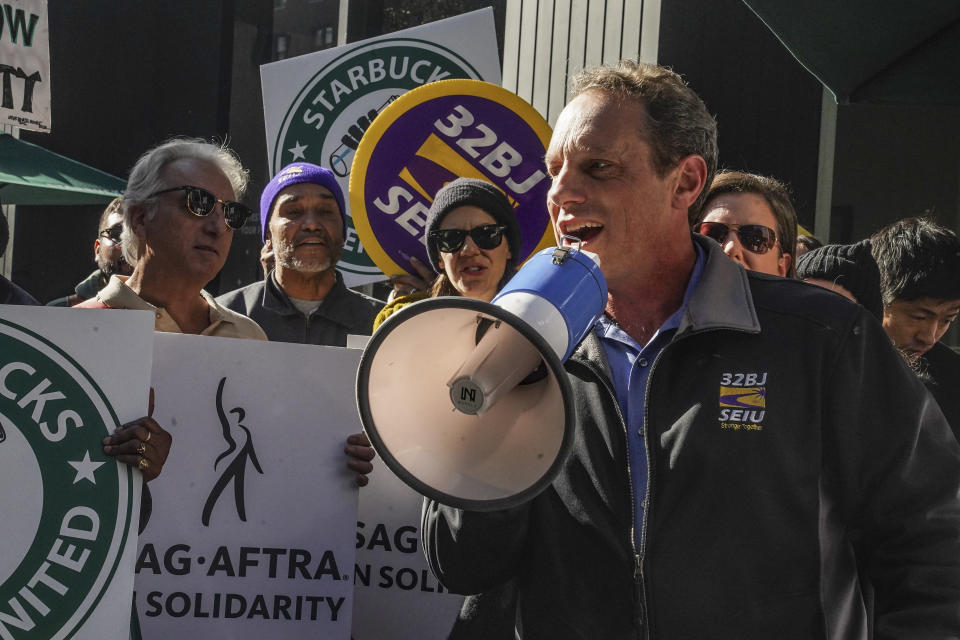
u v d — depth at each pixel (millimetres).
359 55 4172
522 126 3537
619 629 1749
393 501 2736
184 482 2477
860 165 6426
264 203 3867
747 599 1700
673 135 1772
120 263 4691
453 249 3129
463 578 1884
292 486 2529
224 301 3889
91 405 2127
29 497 2084
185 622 2449
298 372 2557
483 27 4141
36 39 4992
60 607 2078
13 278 8719
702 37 5875
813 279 3025
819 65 3254
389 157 3561
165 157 2873
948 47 3086
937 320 3125
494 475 1466
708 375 1749
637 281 1856
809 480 1723
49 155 6836
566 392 1357
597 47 6039
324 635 2512
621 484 1771
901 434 1748
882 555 1795
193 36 8148
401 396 1498
